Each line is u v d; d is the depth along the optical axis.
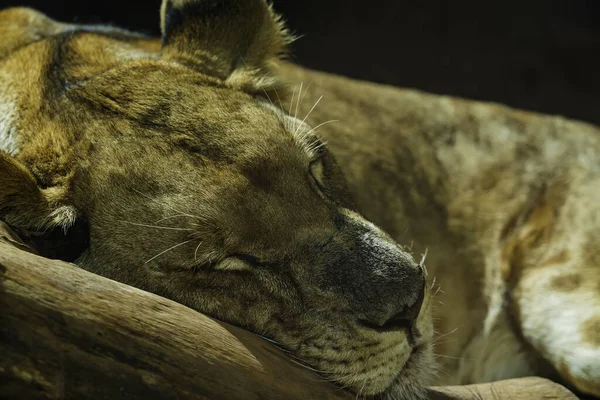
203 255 4.91
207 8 6.24
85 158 5.10
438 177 7.72
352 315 5.02
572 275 7.07
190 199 4.91
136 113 5.17
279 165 5.12
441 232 7.51
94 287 4.12
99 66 5.86
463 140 8.01
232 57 6.13
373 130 7.62
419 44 14.85
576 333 6.75
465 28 15.25
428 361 5.52
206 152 5.01
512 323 7.27
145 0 13.98
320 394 4.81
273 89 6.17
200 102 5.27
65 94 5.45
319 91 7.65
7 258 3.95
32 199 4.92
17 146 5.33
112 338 4.01
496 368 7.32
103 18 13.60
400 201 7.43
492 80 14.34
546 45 15.07
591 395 6.72
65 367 3.85
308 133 5.50
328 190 5.62
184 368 4.16
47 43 6.29
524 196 7.72
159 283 4.95
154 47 6.89
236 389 4.30
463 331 7.40
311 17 14.96
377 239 5.30
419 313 5.30
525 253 7.38
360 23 15.04
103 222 5.00
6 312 3.79
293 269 5.03
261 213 4.96
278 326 5.00
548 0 15.79
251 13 6.30
